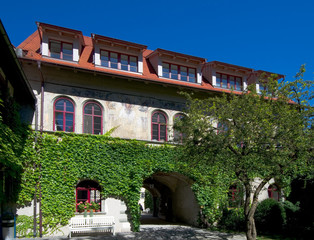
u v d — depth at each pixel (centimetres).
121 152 1641
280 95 1292
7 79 1242
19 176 1391
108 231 1546
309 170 1273
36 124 1490
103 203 1572
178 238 1480
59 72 1619
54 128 1570
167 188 2339
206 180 1839
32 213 1412
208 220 1816
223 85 2161
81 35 1708
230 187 2014
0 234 1298
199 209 1869
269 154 1156
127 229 1602
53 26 1631
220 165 1284
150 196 3066
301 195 1639
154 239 1438
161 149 1747
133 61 1861
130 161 1656
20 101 1513
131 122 1759
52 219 1438
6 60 1102
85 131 1639
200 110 1360
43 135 1480
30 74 1552
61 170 1484
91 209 1558
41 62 1510
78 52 1714
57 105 1598
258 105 1236
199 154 1279
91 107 1677
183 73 2023
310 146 1169
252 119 1199
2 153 1050
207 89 1923
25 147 1424
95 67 1733
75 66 1585
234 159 1216
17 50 1499
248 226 1244
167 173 1862
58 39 1673
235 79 2214
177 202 2175
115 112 1725
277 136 1168
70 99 1633
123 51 1828
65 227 1462
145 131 1791
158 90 1869
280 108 1229
